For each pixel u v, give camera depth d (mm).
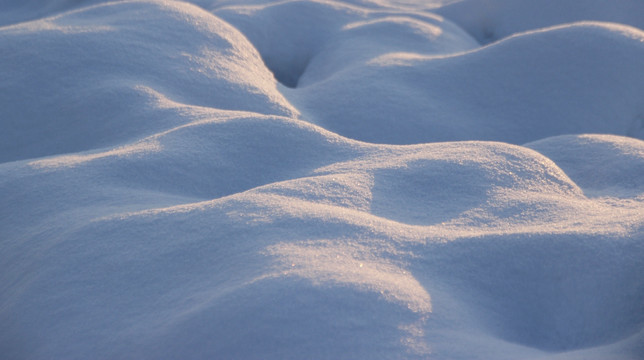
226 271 3283
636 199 3645
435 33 5250
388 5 6715
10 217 3561
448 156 3662
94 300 3303
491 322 3275
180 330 3195
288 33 5383
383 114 4332
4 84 4148
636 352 3197
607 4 5727
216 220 3393
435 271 3316
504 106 4422
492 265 3340
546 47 4488
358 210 3475
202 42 4449
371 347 3156
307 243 3316
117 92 4094
